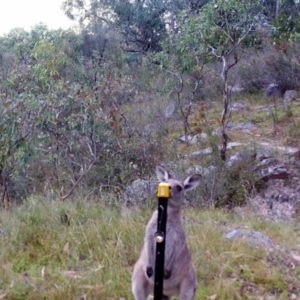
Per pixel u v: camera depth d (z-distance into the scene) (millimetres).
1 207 9359
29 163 10398
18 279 5973
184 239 5398
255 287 6250
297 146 12883
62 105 9797
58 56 11609
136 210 8305
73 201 8867
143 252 5438
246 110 16125
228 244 7066
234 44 13023
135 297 5391
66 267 6422
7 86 10547
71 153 10938
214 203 10312
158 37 25969
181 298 5359
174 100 16812
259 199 10875
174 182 5559
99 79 13953
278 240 7742
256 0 12969
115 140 11578
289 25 17734
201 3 24562
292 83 17281
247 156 11828
